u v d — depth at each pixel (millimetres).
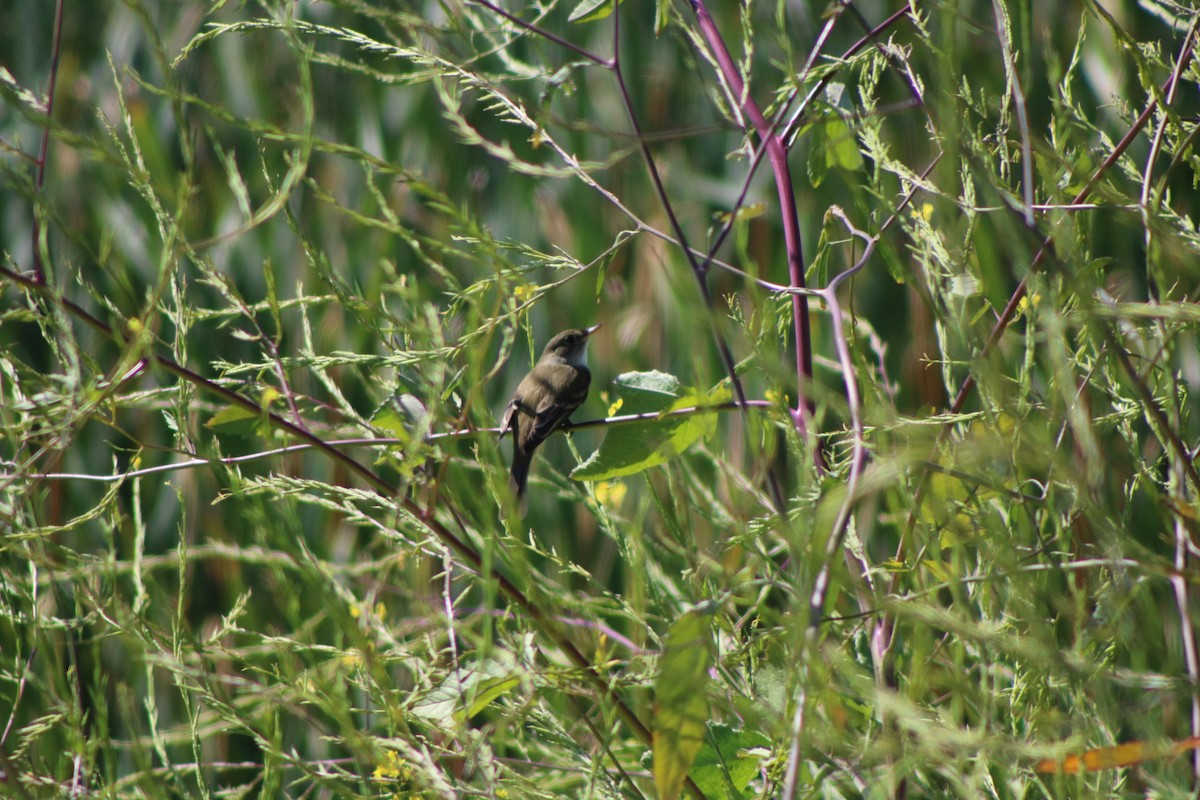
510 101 4160
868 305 9023
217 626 8625
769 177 9617
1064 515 3814
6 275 3365
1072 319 3059
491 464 3172
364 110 10320
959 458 2986
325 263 3990
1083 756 2924
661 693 3078
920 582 3693
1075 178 3941
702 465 6184
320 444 3775
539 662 4336
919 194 4484
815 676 2699
